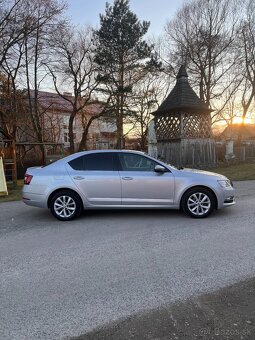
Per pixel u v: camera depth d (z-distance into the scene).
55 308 3.41
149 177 7.17
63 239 5.82
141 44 26.41
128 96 27.11
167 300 3.51
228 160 22.27
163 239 5.68
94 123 43.34
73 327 3.06
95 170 7.29
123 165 7.32
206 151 19.83
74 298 3.62
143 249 5.17
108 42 25.97
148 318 3.16
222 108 32.16
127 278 4.09
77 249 5.25
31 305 3.49
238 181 13.62
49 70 25.02
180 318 3.14
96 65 26.80
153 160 7.33
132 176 7.17
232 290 3.68
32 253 5.11
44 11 19.97
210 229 6.24
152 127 19.02
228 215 7.36
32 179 7.32
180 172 7.27
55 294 3.72
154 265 4.49
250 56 29.30
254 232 5.93
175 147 19.41
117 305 3.44
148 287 3.83
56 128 37.44
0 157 12.10
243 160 23.14
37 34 20.62
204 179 7.15
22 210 8.69
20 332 3.00
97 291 3.76
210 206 7.14
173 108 18.97
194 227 6.41
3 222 7.32
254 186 11.88
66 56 25.62
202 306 3.35
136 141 36.72
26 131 26.12
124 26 25.81
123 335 2.90
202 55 29.58
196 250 5.05
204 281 3.94
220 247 5.16
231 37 29.11
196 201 7.17
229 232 5.99
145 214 7.63
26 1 19.16
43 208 8.13
